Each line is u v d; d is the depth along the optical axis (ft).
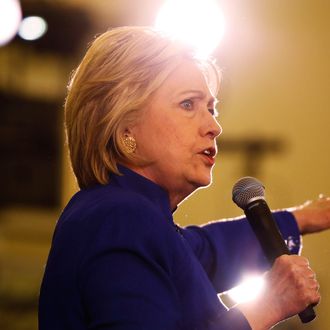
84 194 16.85
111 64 16.60
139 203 15.83
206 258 21.09
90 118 16.70
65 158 56.85
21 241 55.47
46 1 50.57
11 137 58.03
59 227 16.55
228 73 51.42
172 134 16.53
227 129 52.13
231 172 51.60
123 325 14.73
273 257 17.15
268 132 52.01
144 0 51.34
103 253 15.23
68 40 53.47
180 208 33.42
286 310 15.55
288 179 51.37
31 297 53.98
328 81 51.44
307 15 51.70
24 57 55.93
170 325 15.08
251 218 17.56
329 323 41.16
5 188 59.11
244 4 51.44
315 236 34.06
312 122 51.60
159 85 16.52
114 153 16.80
